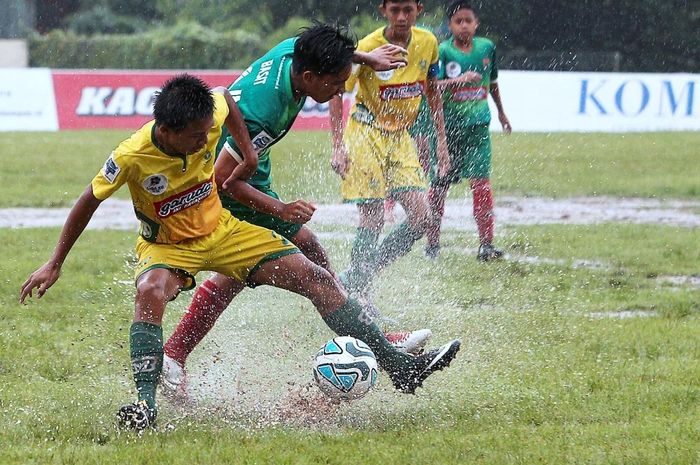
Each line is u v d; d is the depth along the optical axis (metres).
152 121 12.38
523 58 81.88
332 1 96.31
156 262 12.75
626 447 11.32
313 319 17.81
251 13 103.06
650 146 54.69
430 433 12.02
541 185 41.38
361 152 19.81
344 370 12.73
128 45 96.69
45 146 53.59
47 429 12.01
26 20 105.62
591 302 20.09
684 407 13.03
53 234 28.12
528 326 17.86
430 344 16.52
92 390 13.97
